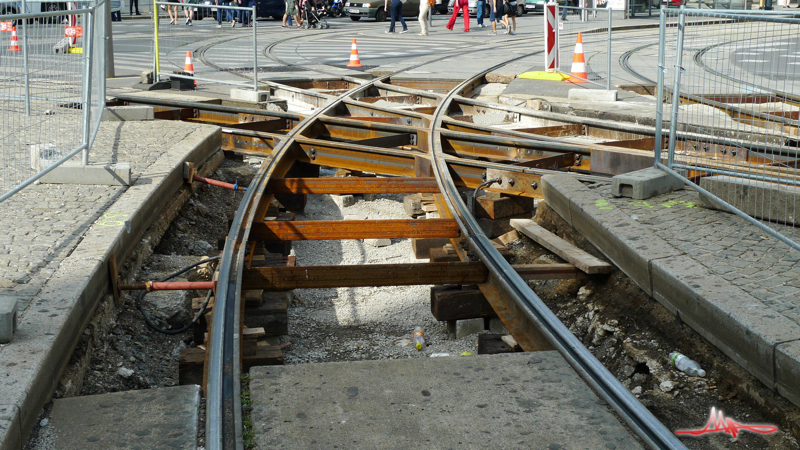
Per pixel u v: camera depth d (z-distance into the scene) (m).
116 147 8.13
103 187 6.55
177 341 5.22
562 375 3.76
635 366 4.57
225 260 5.07
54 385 3.72
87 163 6.73
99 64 7.67
